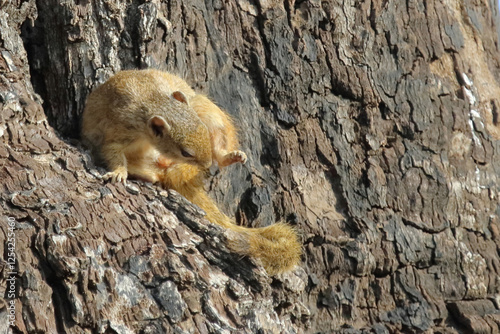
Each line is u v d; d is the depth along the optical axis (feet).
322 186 37.96
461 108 41.70
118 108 33.47
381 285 37.52
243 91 37.76
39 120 30.42
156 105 33.81
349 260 36.65
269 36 38.32
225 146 35.32
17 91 30.42
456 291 39.01
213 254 29.68
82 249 26.45
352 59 39.55
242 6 38.32
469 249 40.09
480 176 41.70
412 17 41.52
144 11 35.04
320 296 36.32
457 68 42.47
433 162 40.09
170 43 36.58
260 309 29.32
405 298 37.76
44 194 27.48
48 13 34.63
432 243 38.86
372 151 38.99
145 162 34.30
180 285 27.55
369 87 39.40
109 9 34.73
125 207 29.17
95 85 34.81
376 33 40.32
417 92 40.57
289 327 32.04
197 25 37.29
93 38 34.78
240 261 29.99
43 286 25.12
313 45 38.83
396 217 38.50
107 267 26.84
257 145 37.35
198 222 29.99
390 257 37.65
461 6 44.70
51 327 24.91
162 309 26.84
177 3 36.81
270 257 30.89
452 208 40.11
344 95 39.24
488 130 42.93
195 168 33.99
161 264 27.63
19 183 27.45
